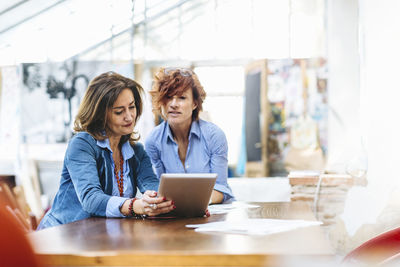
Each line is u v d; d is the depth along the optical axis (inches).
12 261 35.4
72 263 51.2
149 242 57.0
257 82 293.1
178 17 296.7
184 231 65.9
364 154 157.4
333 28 229.1
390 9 157.9
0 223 35.3
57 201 93.5
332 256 49.5
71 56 281.6
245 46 298.2
